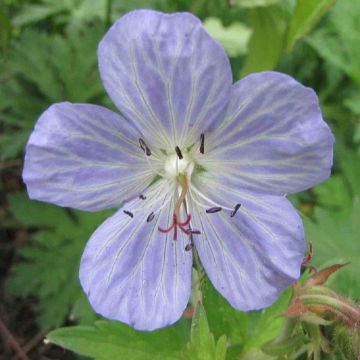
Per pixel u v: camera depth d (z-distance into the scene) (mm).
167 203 79
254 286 74
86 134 71
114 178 75
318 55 155
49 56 150
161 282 76
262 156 72
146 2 155
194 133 74
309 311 79
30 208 139
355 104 144
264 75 68
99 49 68
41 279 136
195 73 69
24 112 149
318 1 122
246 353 92
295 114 68
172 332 89
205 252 77
